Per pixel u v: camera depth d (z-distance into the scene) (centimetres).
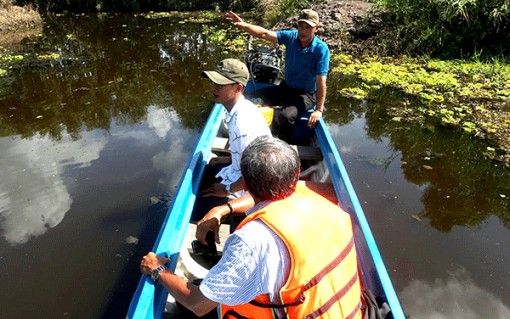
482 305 267
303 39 386
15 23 1155
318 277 122
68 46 938
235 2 1412
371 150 470
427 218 349
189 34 1061
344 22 955
